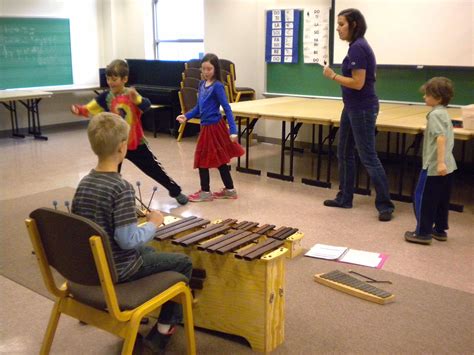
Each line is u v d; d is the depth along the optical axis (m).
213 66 4.27
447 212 3.54
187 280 2.11
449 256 3.32
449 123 3.30
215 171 5.65
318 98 6.50
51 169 5.72
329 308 2.66
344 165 4.25
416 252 3.39
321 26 6.30
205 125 4.40
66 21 8.44
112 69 3.66
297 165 5.96
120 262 1.94
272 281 2.21
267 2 6.79
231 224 2.58
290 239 3.15
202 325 2.42
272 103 5.88
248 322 2.27
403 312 2.61
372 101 3.87
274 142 7.16
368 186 4.72
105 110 3.76
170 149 6.77
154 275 2.05
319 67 6.47
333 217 4.11
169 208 4.36
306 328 2.47
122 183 1.90
